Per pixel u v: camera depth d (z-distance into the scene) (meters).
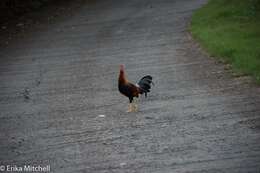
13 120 30.75
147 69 39.44
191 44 46.22
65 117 30.27
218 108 29.06
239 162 21.36
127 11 66.94
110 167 22.00
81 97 34.16
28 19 67.25
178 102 30.97
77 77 39.47
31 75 41.53
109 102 32.38
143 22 58.59
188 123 27.09
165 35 50.94
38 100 34.56
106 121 28.70
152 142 24.73
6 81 40.50
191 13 60.81
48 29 60.09
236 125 26.05
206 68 38.09
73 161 23.23
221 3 60.81
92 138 26.14
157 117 28.56
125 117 29.12
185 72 37.62
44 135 27.42
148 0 74.75
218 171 20.58
